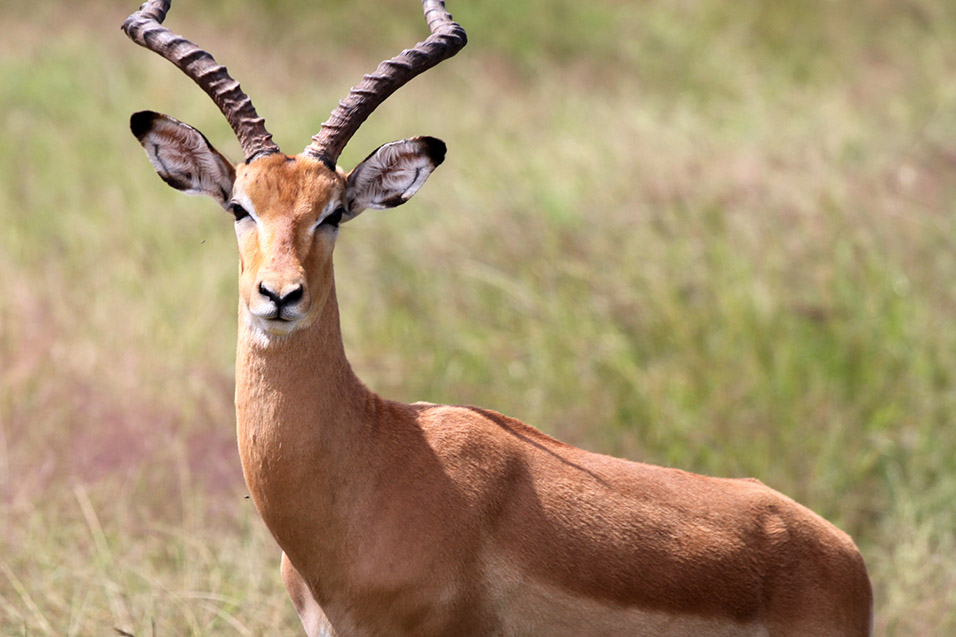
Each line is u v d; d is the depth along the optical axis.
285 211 7.89
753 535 8.71
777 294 16.00
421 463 8.15
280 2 30.39
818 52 29.62
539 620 8.34
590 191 18.89
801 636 8.74
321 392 7.96
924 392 14.63
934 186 20.44
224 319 16.66
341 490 7.98
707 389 14.67
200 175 8.48
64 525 12.05
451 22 9.10
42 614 10.51
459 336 15.83
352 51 29.16
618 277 16.41
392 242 17.84
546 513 8.27
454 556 8.02
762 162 19.98
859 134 22.42
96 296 16.64
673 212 17.81
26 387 14.14
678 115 23.78
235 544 11.88
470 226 17.89
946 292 16.66
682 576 8.44
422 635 8.11
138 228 19.06
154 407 14.19
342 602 8.12
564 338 15.28
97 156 21.86
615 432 14.16
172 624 10.51
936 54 28.45
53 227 18.97
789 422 14.25
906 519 12.89
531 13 30.56
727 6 31.97
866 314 15.73
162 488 12.79
